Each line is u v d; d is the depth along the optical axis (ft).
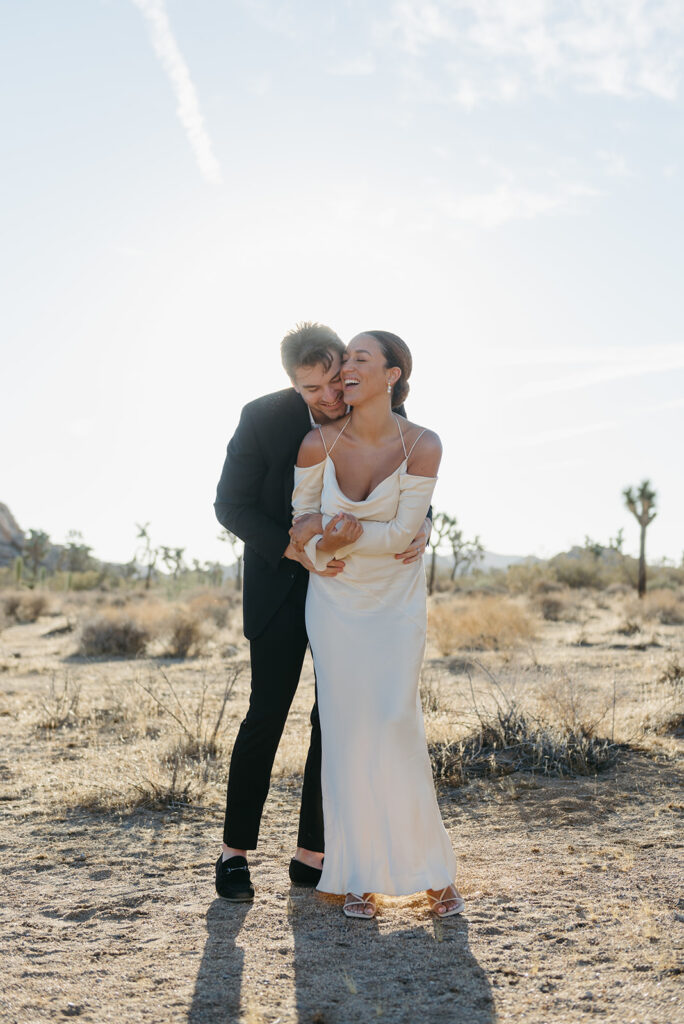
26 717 28.71
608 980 8.93
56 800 17.95
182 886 12.53
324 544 11.21
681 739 22.12
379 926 10.66
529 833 14.66
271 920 10.98
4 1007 8.67
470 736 21.90
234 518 12.04
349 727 11.16
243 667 44.65
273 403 12.15
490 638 56.39
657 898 11.16
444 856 11.07
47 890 12.57
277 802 17.34
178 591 208.64
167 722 26.78
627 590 145.18
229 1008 8.64
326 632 11.43
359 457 11.64
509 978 9.10
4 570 227.40
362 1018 8.37
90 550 303.68
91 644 57.57
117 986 9.17
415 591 11.69
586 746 20.02
